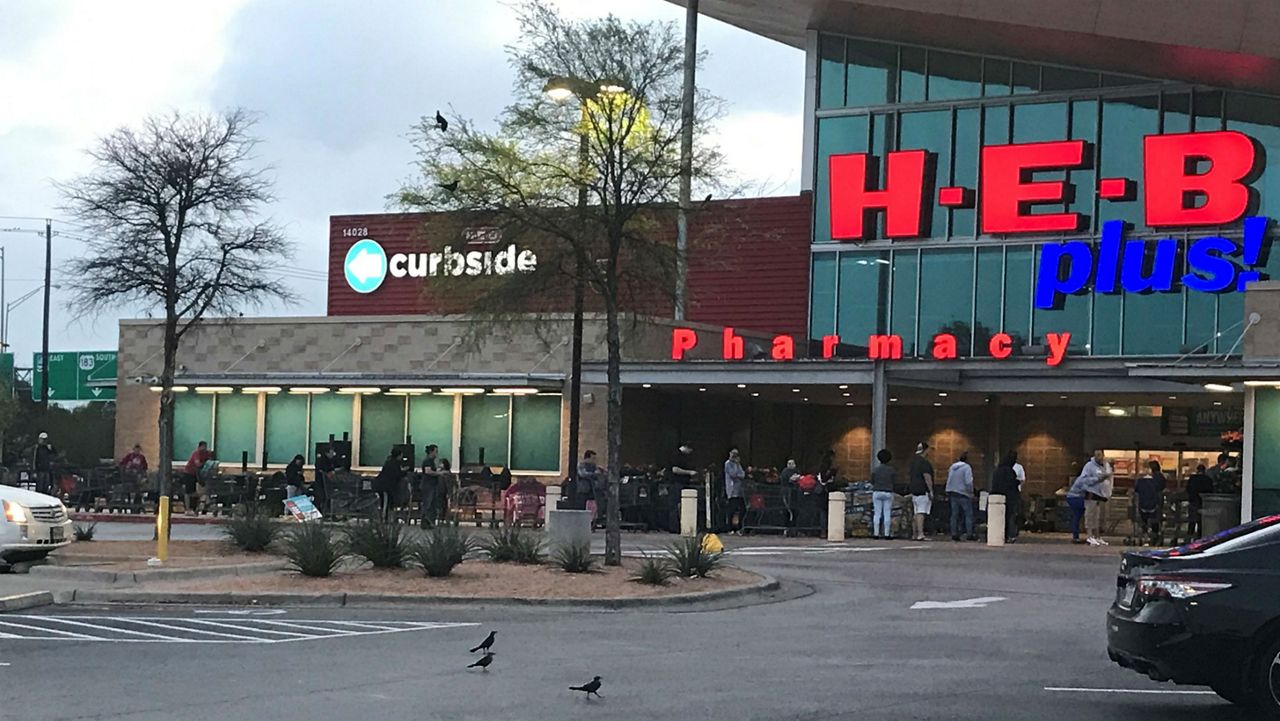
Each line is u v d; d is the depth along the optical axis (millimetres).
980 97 42125
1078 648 15219
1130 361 34469
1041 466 45188
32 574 20109
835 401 45406
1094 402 43156
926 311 41969
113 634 14992
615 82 23109
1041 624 17406
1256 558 10727
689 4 42094
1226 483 32594
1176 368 28859
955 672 13234
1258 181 38875
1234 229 38656
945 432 46156
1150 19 37188
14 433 59594
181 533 30359
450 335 40344
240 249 29672
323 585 19016
